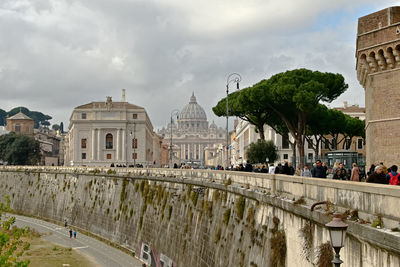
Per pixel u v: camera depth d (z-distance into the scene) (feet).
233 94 283.38
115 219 267.18
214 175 157.07
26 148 622.13
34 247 261.24
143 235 229.25
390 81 140.56
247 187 120.88
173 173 205.98
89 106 556.51
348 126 330.54
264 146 338.54
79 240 279.69
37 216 362.94
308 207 75.00
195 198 172.45
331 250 65.41
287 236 87.76
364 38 145.38
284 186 93.15
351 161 202.39
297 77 231.09
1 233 101.40
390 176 80.07
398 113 138.92
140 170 249.34
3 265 100.01
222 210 142.31
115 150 550.77
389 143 141.49
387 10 138.72
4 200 406.82
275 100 228.22
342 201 64.59
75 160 551.59
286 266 87.71
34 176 381.19
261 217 105.60
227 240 131.03
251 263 105.81
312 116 282.97
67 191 333.62
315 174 101.14
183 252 175.01
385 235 50.57
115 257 236.84
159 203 217.77
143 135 554.05
